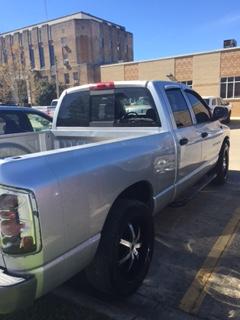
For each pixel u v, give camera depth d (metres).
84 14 72.56
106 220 2.77
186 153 4.34
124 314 2.85
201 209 5.25
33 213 2.05
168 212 5.13
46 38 74.12
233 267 3.56
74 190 2.33
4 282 2.03
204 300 3.02
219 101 22.81
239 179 7.04
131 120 4.29
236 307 2.93
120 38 80.81
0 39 82.38
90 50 70.56
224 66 31.50
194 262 3.66
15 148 4.01
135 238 3.07
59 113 4.98
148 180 3.36
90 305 2.96
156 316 2.83
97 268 2.74
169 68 34.47
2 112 6.64
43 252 2.12
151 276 3.40
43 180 2.13
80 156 2.50
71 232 2.32
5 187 2.01
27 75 53.91
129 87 4.25
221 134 6.10
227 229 4.51
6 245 2.05
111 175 2.72
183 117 4.53
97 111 4.59
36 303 2.96
